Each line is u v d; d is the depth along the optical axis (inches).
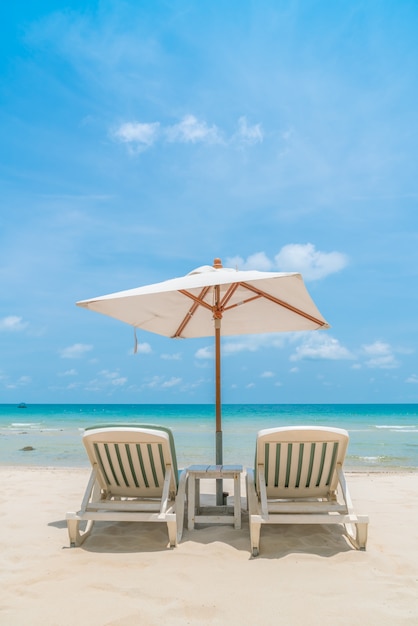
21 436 849.5
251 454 574.9
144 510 161.9
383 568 124.1
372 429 1109.1
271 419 1552.7
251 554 134.0
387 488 256.8
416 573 122.0
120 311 193.9
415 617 95.7
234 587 111.0
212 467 167.0
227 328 227.0
